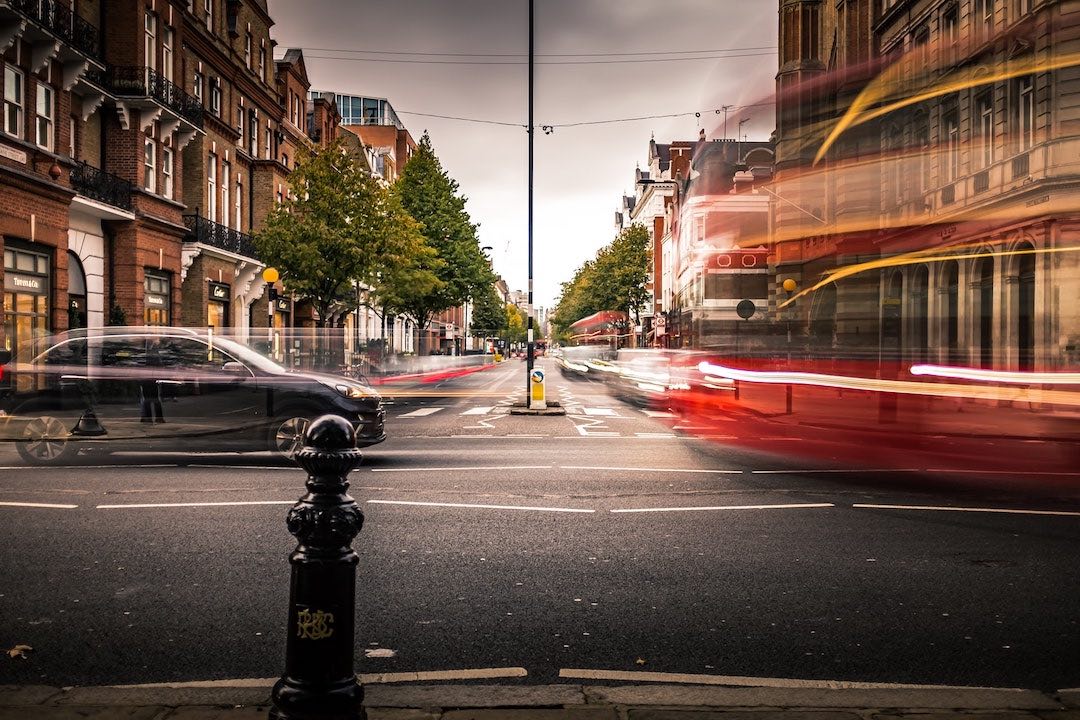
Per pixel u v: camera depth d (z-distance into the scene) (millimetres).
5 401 11180
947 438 15367
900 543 6711
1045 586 5527
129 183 24969
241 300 35312
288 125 41625
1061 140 20578
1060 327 20500
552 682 3895
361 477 10016
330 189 30844
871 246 26391
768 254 23344
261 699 3516
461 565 5949
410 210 53438
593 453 12727
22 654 4219
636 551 6398
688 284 24047
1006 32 22969
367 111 98438
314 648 2768
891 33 31328
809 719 3312
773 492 9109
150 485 9234
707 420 19375
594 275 76688
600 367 44531
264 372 11227
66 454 11258
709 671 4055
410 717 3297
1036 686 3896
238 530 6969
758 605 5102
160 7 26781
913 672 4047
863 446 13969
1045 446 14070
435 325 80562
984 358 24562
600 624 4734
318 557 2787
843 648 4383
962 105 25453
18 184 19531
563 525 7305
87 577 5594
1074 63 20406
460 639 4473
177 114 27203
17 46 20156
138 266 25297
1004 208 22969
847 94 29031
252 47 37094
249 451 12312
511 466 11086
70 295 23125
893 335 25781
